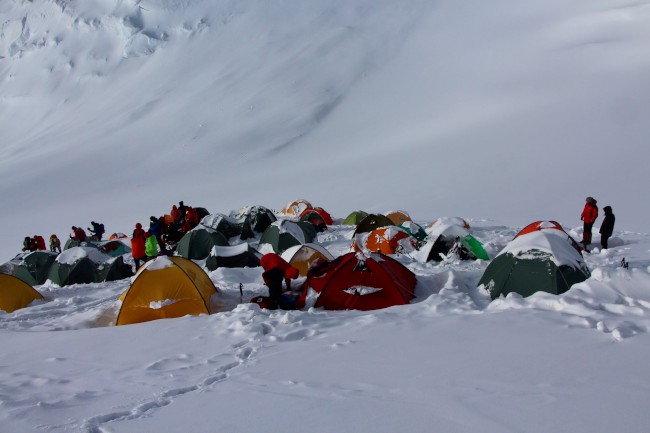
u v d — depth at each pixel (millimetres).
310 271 10180
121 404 5070
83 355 7145
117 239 22406
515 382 4820
